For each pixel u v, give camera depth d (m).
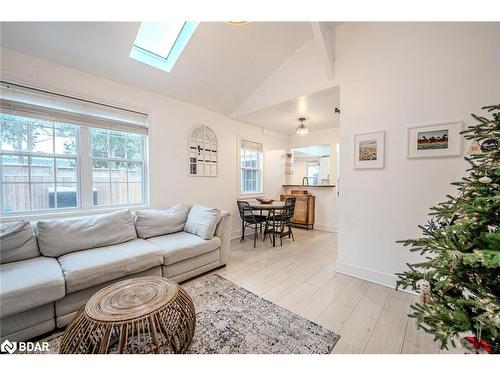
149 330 1.23
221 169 4.27
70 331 1.23
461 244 1.11
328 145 5.58
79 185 2.64
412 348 1.52
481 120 1.27
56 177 2.49
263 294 2.24
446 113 2.06
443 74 2.07
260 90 3.76
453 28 2.02
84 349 1.21
